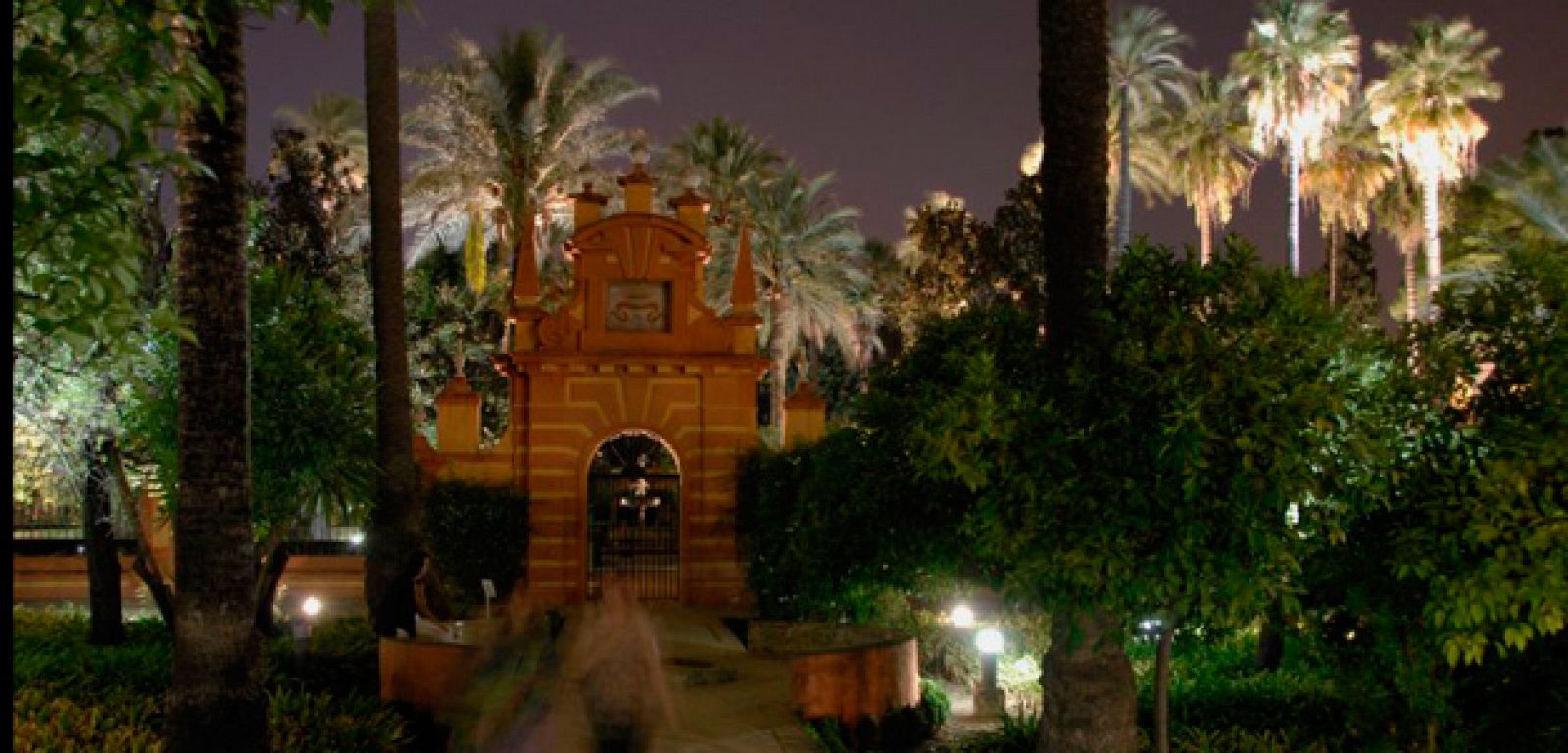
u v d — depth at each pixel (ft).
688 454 85.05
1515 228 155.53
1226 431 26.76
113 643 60.80
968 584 43.37
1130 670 34.86
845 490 45.60
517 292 85.35
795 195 171.01
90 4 19.67
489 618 63.16
